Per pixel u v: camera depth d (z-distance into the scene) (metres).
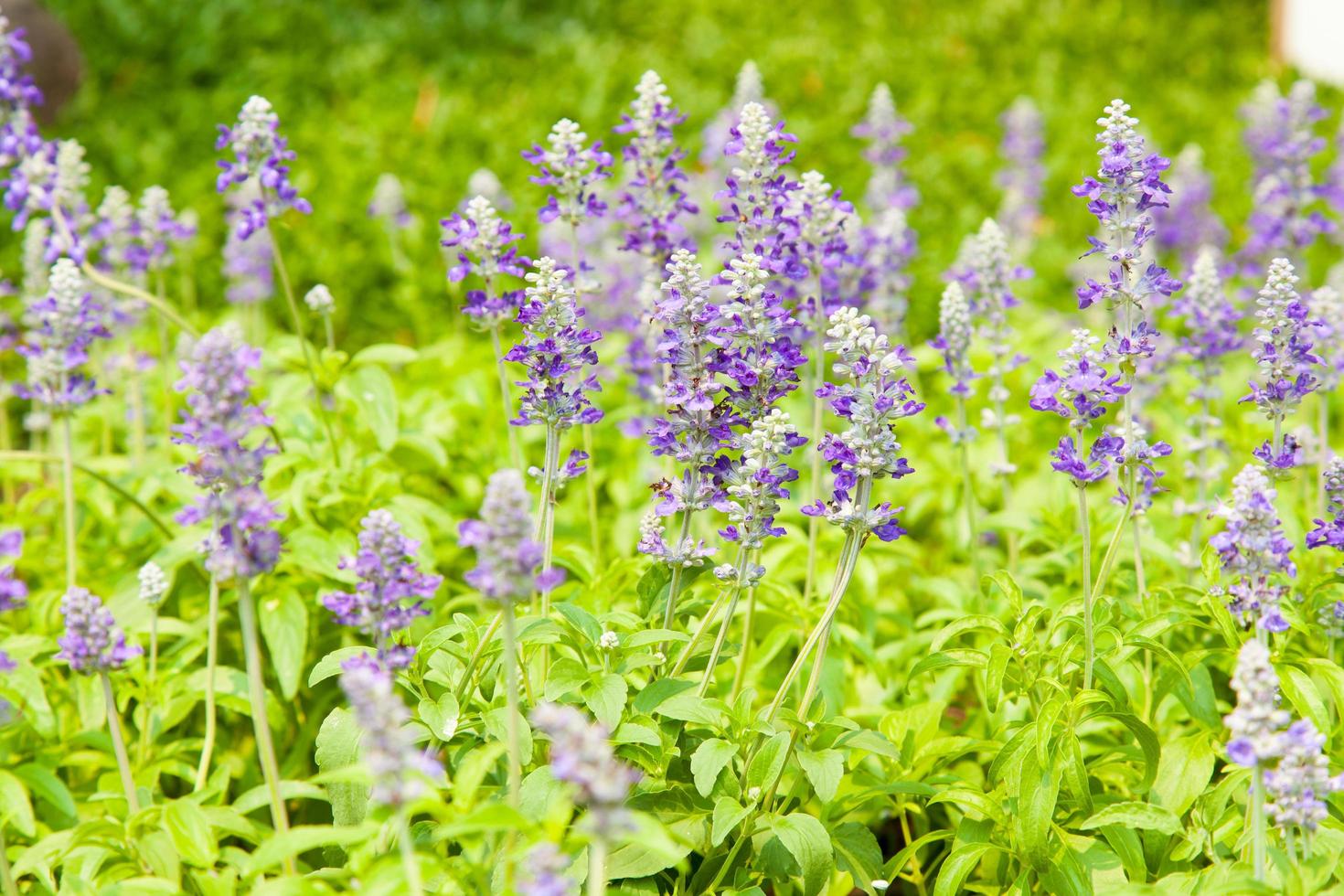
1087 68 17.72
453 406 6.56
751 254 3.73
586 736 2.52
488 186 7.50
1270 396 4.02
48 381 5.06
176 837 3.58
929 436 7.14
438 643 3.69
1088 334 3.72
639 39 17.70
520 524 2.83
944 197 12.59
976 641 4.97
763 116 4.26
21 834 4.51
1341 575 4.16
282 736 5.04
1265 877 3.29
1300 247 6.94
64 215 6.00
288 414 5.96
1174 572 5.39
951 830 4.05
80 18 15.62
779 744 3.68
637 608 4.72
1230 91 17.52
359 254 10.04
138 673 4.70
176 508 5.90
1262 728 2.99
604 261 7.38
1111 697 3.95
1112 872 3.73
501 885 3.33
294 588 5.23
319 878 3.41
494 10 17.73
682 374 3.75
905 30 18.33
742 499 3.84
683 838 3.67
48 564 5.95
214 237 11.03
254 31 16.03
